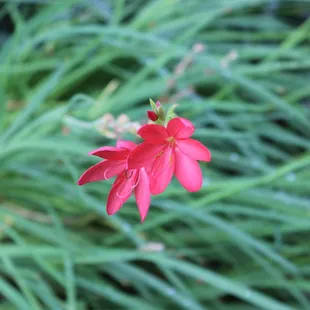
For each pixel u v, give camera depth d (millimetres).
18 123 742
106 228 796
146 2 1062
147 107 787
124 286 803
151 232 764
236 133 791
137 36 761
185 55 763
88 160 774
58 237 708
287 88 914
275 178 680
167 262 685
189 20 850
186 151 557
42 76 957
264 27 1005
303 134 1000
